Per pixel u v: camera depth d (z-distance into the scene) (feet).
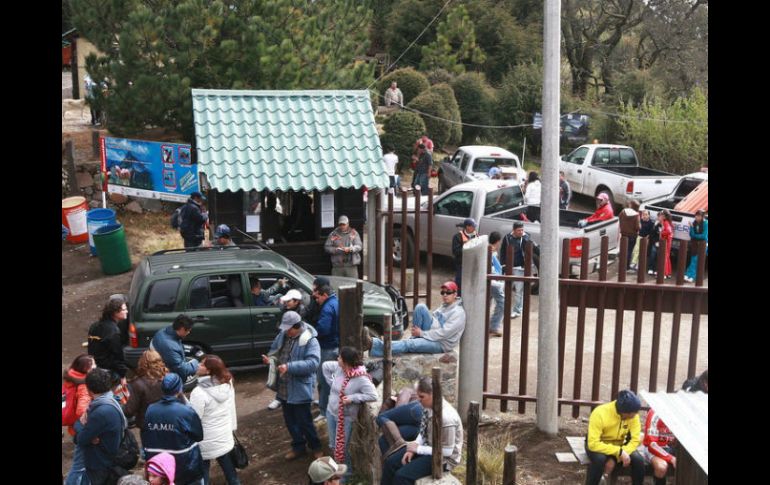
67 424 25.35
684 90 117.39
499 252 50.93
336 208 48.80
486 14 122.21
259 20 64.23
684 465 20.86
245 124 48.55
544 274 29.99
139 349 36.01
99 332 30.99
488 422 31.78
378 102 101.91
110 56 64.03
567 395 34.96
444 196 55.16
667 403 21.39
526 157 108.06
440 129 100.27
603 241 30.96
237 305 37.35
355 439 27.86
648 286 30.94
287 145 48.19
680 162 90.99
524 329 32.12
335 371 28.32
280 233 49.37
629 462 24.93
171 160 61.16
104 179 63.67
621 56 123.44
